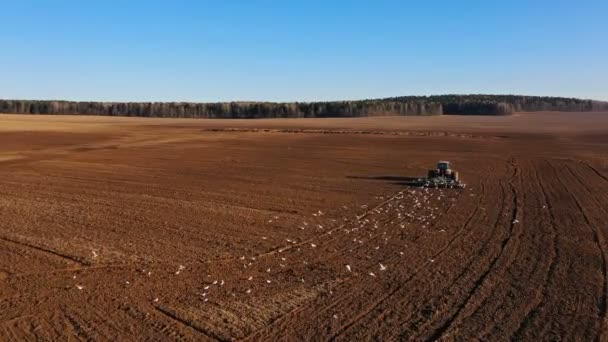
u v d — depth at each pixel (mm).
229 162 44875
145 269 16609
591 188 32219
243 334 12266
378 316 13219
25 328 12469
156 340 11922
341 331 12414
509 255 18141
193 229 21516
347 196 29422
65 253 18062
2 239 19672
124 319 13008
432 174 34344
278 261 17578
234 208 25719
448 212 25156
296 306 13859
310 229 21781
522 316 13172
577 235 20734
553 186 33000
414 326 12641
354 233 21203
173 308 13680
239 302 14109
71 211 24578
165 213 24406
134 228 21531
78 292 14688
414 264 17250
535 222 22953
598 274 16203
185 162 44469
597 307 13727
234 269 16750
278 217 23906
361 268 16891
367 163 45000
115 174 36938
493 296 14445
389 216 24312
